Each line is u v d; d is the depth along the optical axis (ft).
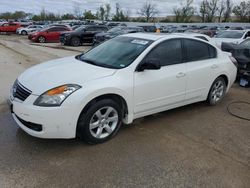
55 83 11.36
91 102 11.82
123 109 13.29
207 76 16.85
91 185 9.68
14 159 11.06
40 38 75.25
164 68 14.42
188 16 223.71
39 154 11.49
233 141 13.32
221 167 11.03
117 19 241.76
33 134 11.30
